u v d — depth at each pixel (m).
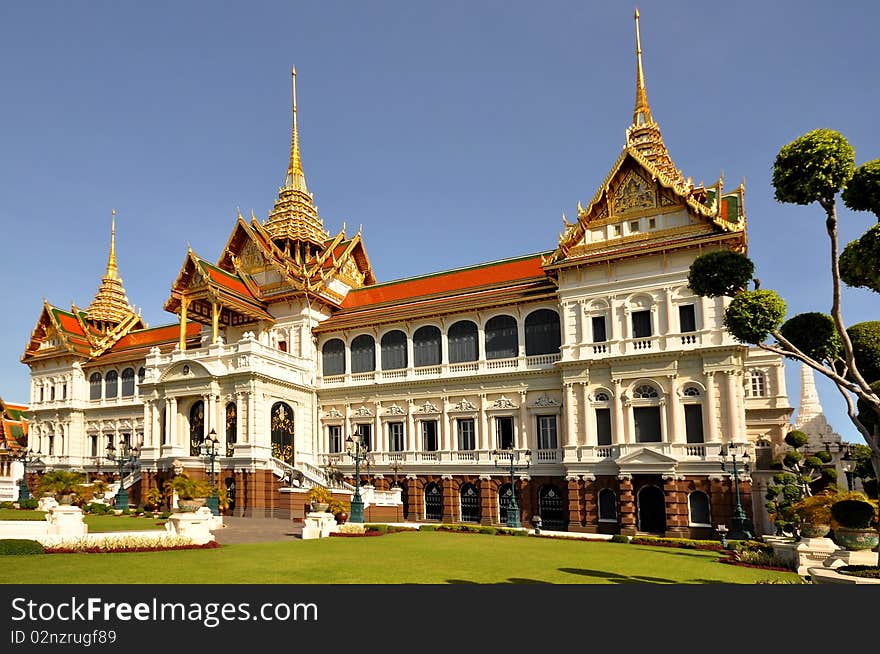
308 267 63.62
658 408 45.09
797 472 45.28
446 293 58.47
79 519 31.25
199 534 31.19
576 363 47.72
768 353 62.41
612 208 49.16
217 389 53.66
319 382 60.19
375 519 49.03
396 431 56.47
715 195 46.75
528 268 56.75
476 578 21.55
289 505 48.50
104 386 76.31
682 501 42.50
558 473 48.06
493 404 52.06
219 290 57.22
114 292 86.12
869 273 18.30
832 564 21.84
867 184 17.44
